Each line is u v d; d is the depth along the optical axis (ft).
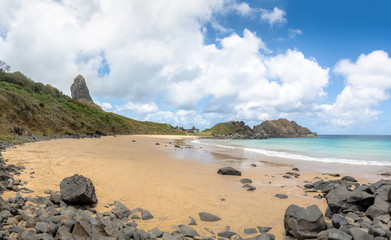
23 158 43.16
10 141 64.95
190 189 34.06
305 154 90.63
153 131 320.50
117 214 21.34
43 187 26.27
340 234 17.24
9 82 137.28
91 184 25.40
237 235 20.04
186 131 433.48
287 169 55.98
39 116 109.81
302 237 19.13
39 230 14.90
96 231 16.29
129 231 17.35
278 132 620.08
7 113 88.43
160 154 74.64
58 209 20.24
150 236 17.80
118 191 29.40
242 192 34.37
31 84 154.92
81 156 53.98
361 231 17.78
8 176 26.58
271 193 34.30
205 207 26.89
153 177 39.17
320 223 19.94
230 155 84.23
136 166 47.55
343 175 49.88
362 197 24.71
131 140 138.82
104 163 46.91
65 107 160.35
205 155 81.20
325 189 35.65
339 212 25.23
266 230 21.53
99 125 190.60
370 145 149.59
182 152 87.30
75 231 15.57
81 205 22.65
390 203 22.35
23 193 23.29
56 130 115.03
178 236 18.52
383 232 17.74
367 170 55.88
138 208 24.32
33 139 81.92
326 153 95.25
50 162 41.88
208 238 18.85
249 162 66.54
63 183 23.85
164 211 24.62
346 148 123.65
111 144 98.78
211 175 45.60
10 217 16.15
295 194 34.24
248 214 25.41
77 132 135.33
